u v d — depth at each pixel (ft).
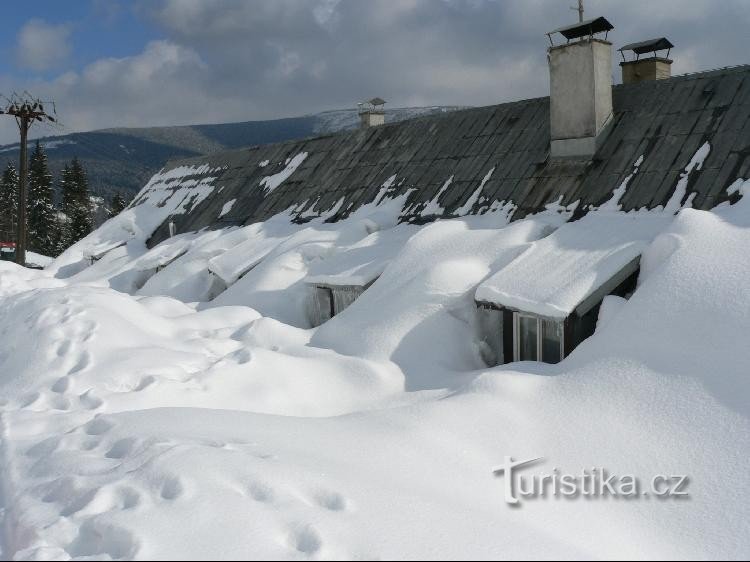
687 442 21.18
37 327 34.30
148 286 61.57
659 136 40.73
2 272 67.67
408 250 40.16
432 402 25.70
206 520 15.48
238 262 54.24
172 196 86.84
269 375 30.83
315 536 14.88
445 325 33.73
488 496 19.25
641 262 31.45
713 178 35.81
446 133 56.24
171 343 35.47
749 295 24.79
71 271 85.20
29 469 20.74
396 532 15.42
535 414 24.29
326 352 34.01
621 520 18.60
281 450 20.20
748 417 21.04
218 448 19.54
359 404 29.94
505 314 32.68
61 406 27.58
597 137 42.65
